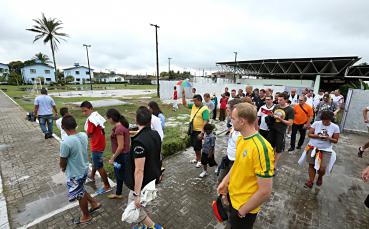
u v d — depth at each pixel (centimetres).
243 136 184
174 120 1030
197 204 341
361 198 369
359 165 522
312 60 2408
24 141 658
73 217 303
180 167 487
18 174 435
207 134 412
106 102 1683
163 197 360
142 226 257
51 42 3403
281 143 461
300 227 291
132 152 225
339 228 291
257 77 4097
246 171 178
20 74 6222
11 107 1435
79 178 274
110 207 326
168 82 2312
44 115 666
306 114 582
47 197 353
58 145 621
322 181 430
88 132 335
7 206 328
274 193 379
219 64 3450
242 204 184
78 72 7088
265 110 497
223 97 1024
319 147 379
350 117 875
